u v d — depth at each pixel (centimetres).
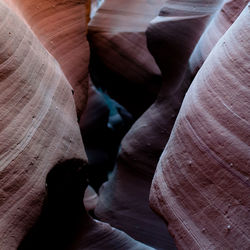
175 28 202
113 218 235
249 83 86
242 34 92
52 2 155
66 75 161
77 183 136
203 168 94
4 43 98
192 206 96
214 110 93
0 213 86
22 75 103
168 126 210
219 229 88
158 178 112
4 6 106
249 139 83
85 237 151
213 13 186
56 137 112
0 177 86
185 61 200
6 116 93
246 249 82
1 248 83
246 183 83
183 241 98
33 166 97
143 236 223
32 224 95
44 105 110
